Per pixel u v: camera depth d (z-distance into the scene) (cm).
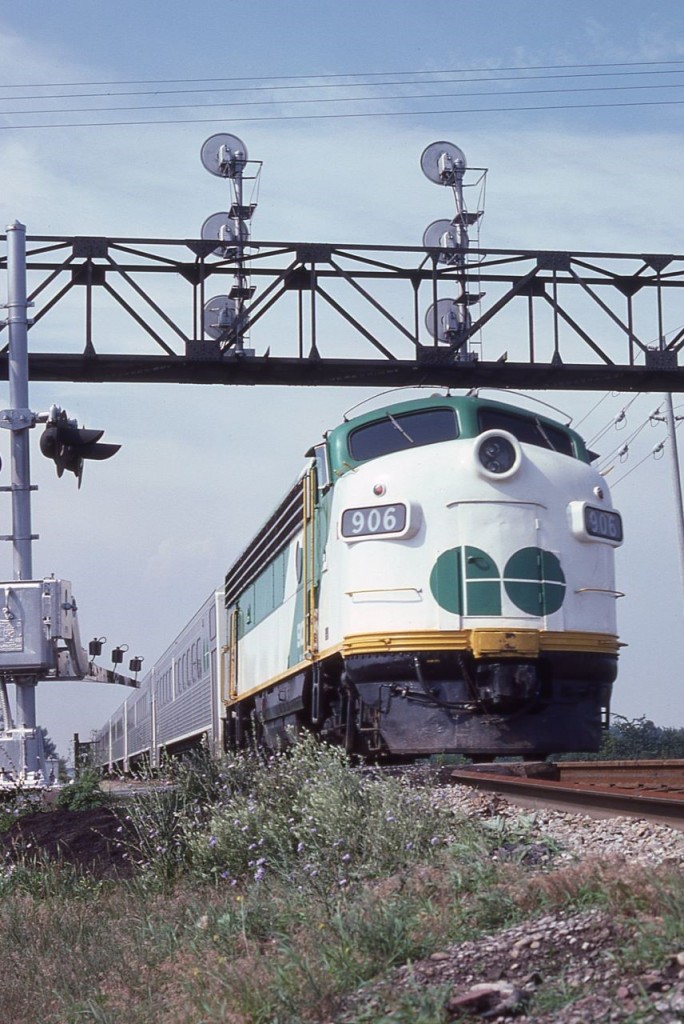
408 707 1371
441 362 2014
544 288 2089
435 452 1416
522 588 1374
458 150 2191
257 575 2077
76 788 1352
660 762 1267
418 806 932
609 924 592
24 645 1377
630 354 2091
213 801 1141
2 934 901
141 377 1991
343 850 900
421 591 1370
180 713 3003
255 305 1995
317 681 1538
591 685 1419
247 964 693
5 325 1850
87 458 1481
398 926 661
